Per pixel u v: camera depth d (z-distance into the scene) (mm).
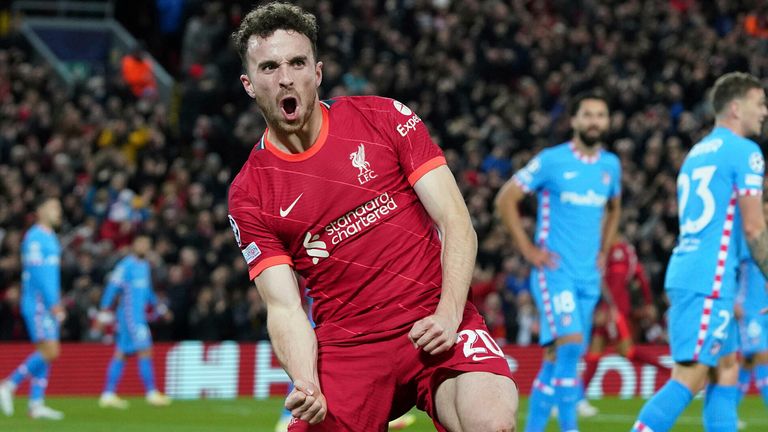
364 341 7852
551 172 15836
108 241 29672
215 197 32406
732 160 11797
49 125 35156
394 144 7762
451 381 7555
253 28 7445
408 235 7840
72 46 45219
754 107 12102
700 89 37281
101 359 27766
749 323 15773
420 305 7828
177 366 27578
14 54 38219
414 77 37250
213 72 36562
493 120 35125
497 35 38406
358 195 7723
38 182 32188
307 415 7516
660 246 30344
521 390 27359
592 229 15852
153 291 28797
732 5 42375
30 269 22141
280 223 7812
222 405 25141
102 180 32062
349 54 37469
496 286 29375
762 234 11641
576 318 15328
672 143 32844
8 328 28172
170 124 38000
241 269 29281
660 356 27562
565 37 38938
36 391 21938
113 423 20562
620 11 40281
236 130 34500
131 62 39625
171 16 44781
